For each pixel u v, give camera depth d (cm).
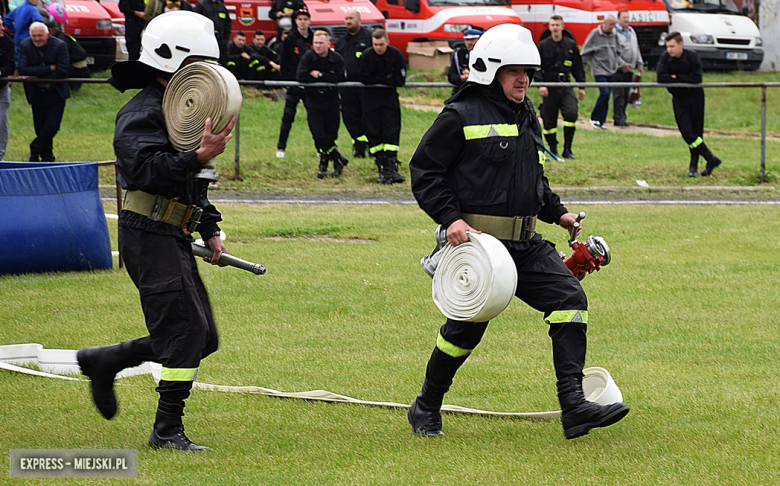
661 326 1161
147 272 705
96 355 748
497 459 707
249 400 873
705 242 1716
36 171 1403
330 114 2378
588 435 773
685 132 2517
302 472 676
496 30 734
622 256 1592
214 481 652
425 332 1130
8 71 2270
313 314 1211
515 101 741
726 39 4081
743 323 1170
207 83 670
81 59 2762
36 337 1080
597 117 3375
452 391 912
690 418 819
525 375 962
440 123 735
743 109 3906
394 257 1570
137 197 704
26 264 1398
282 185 2348
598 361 1013
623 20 3297
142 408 841
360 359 1017
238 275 1424
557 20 2667
